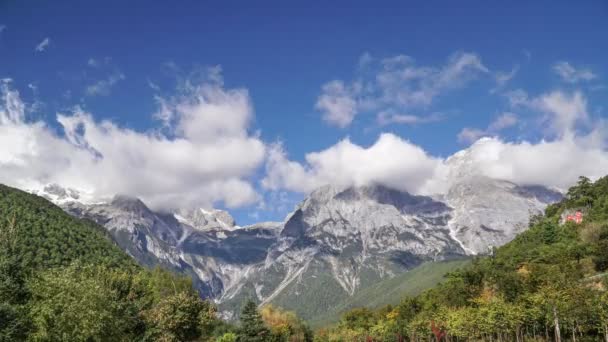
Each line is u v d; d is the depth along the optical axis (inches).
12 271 3102.9
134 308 3722.9
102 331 2970.0
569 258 6761.8
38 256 6013.8
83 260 6614.2
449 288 7701.8
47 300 2854.3
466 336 5575.8
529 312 4606.3
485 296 6599.4
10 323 2682.1
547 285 5054.1
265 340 6417.3
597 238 7293.3
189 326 4539.9
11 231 5295.3
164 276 6619.1
